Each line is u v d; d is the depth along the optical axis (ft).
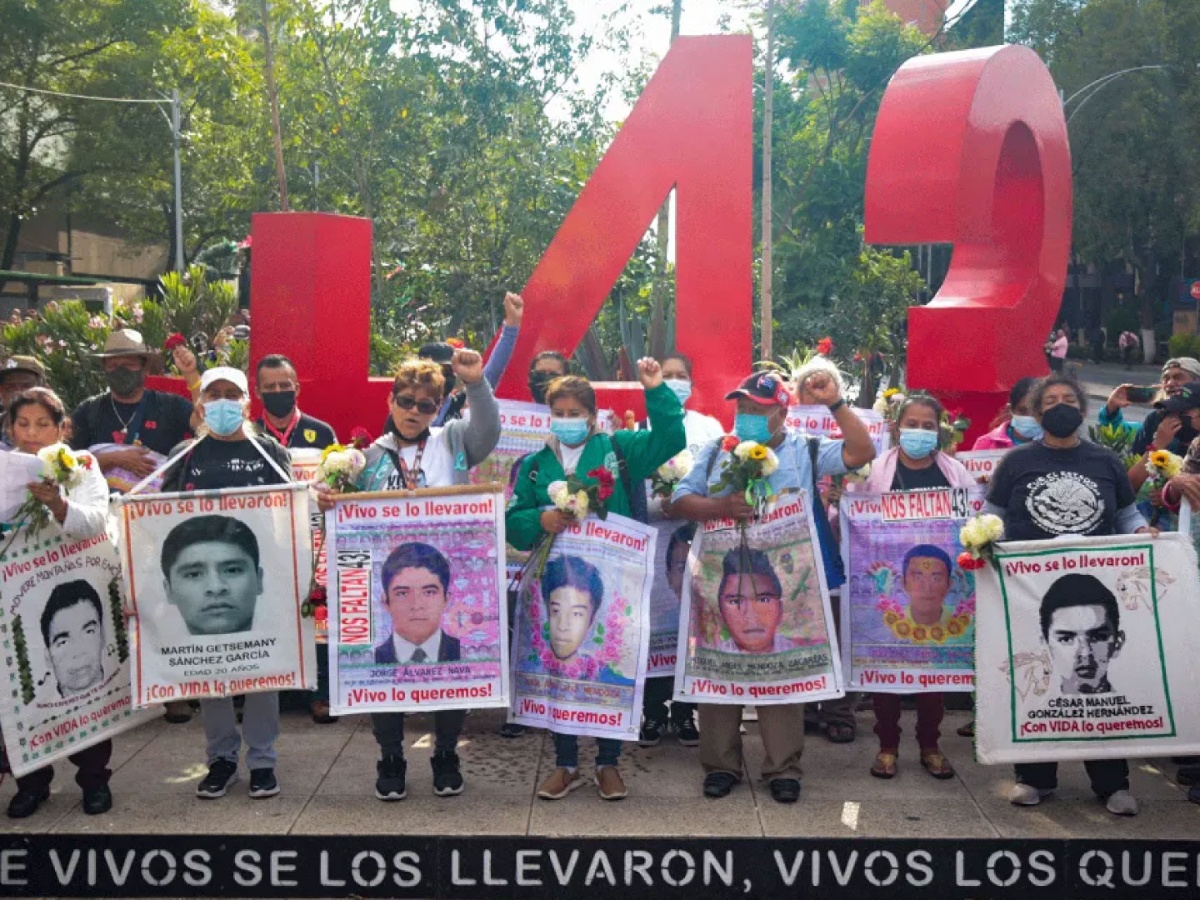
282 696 22.35
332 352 25.40
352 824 16.65
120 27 110.01
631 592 17.65
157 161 109.81
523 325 26.43
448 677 17.52
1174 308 143.23
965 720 21.90
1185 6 114.93
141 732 20.84
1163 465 18.24
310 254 24.95
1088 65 116.67
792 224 69.62
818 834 16.28
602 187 26.07
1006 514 18.02
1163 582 17.33
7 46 107.04
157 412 21.83
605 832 16.37
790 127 70.59
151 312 33.55
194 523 17.43
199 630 17.43
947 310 25.64
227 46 71.05
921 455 19.07
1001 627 17.43
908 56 74.79
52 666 16.89
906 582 18.75
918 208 25.66
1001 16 105.19
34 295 103.91
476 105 57.21
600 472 17.38
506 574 18.86
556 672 17.65
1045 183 27.37
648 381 17.70
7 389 20.71
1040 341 27.35
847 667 18.81
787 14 73.46
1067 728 17.31
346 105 57.52
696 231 25.77
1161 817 16.99
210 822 16.74
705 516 17.87
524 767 19.15
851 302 63.00
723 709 18.08
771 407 17.84
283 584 17.57
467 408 20.99
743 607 17.83
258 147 61.46
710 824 16.67
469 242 55.77
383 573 17.53
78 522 16.81
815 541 17.85
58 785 18.43
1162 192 119.24
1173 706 17.26
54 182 115.03
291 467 19.76
